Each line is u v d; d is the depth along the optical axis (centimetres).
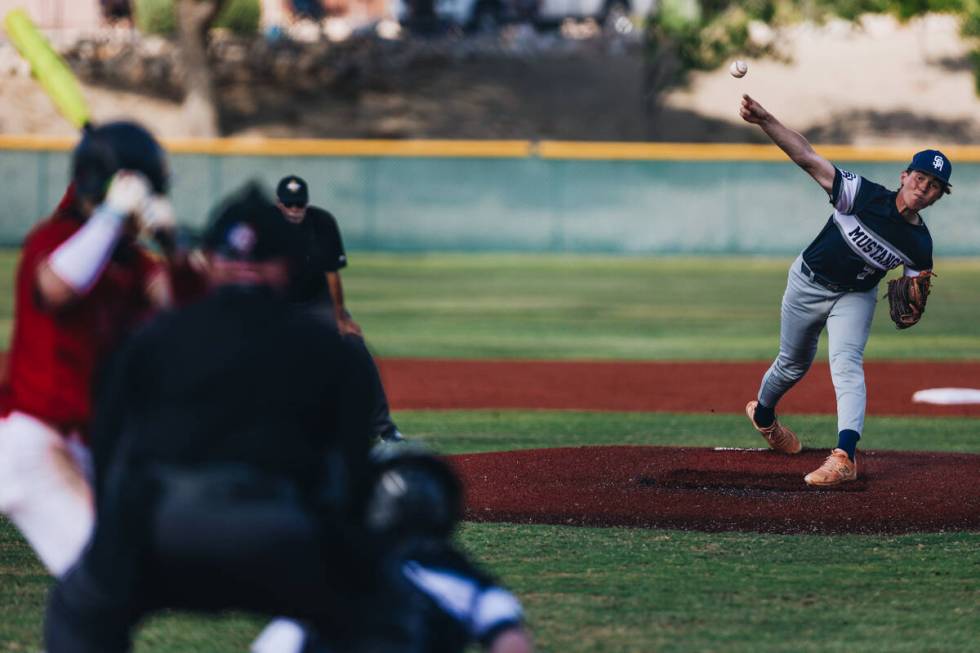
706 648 1509
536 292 6925
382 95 12044
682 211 8981
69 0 13262
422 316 5897
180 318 1086
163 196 1199
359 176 8981
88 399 1205
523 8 13325
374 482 1149
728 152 8925
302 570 1030
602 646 1512
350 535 1076
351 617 1054
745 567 1873
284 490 1042
